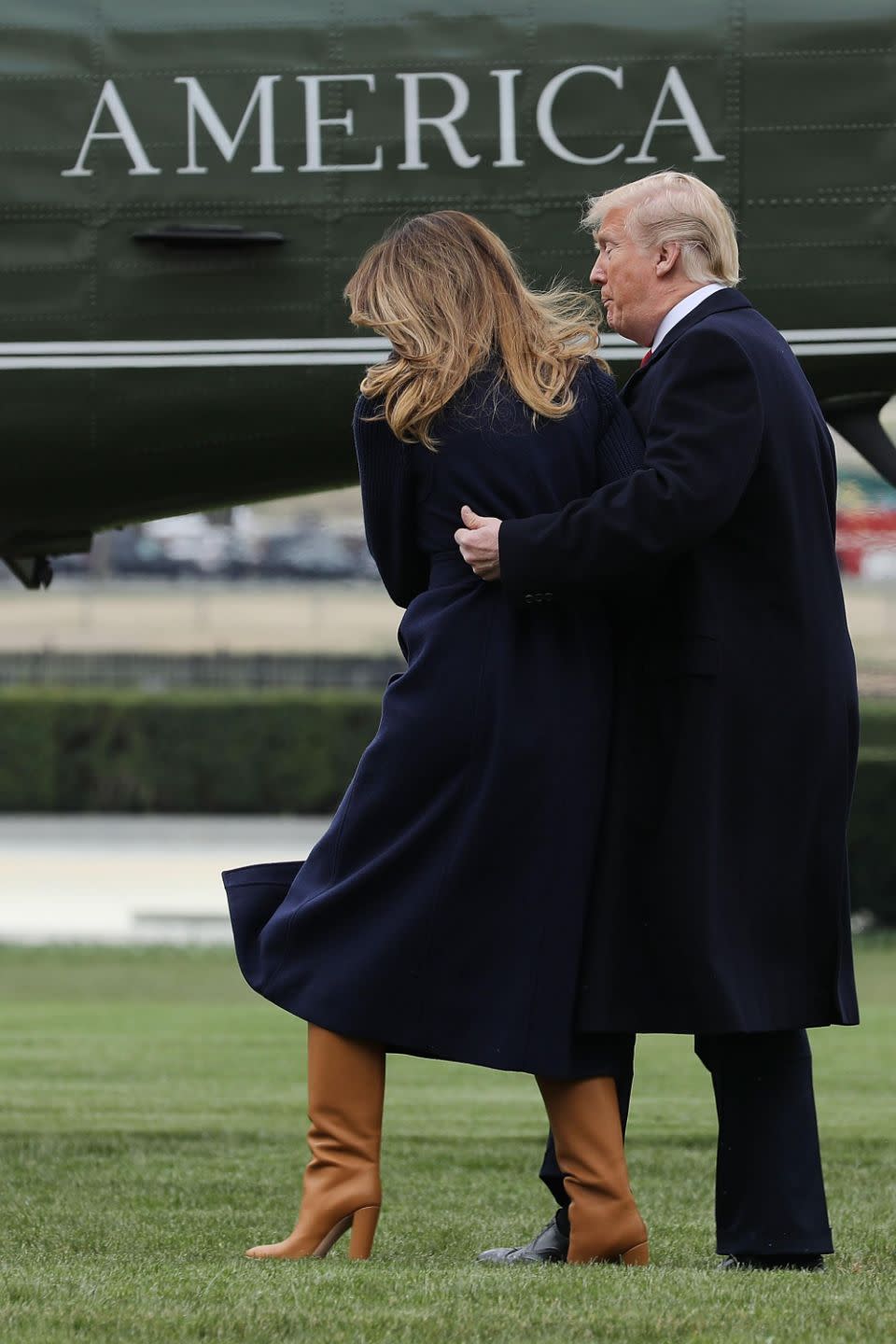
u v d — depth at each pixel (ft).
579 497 34.88
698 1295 30.22
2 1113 69.36
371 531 36.06
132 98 59.67
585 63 58.95
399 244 35.96
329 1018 33.94
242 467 61.11
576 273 58.95
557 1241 37.50
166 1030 105.70
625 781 34.19
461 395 34.88
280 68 59.52
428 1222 44.50
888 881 178.60
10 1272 33.24
